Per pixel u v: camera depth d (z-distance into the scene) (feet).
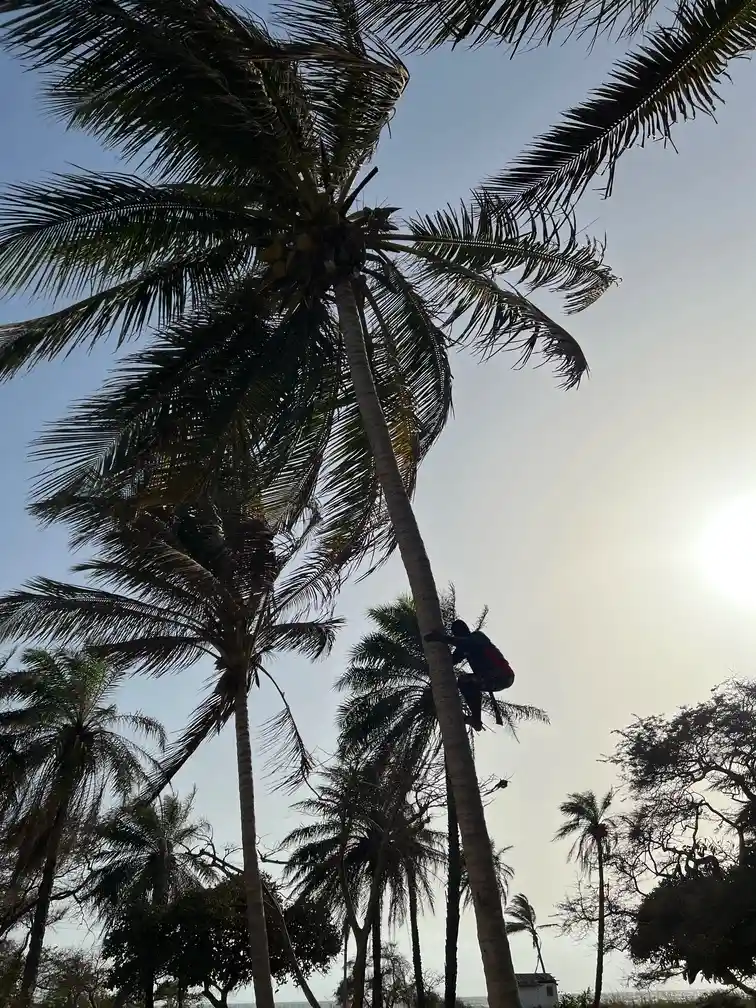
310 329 35.55
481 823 23.65
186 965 92.43
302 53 24.97
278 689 58.18
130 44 28.84
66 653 79.25
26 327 33.50
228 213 33.60
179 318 34.45
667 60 24.39
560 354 33.42
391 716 87.76
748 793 81.71
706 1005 102.42
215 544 53.98
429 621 26.27
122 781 80.94
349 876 93.97
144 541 48.88
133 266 34.22
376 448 29.37
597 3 23.95
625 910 89.30
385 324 36.42
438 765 72.64
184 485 34.35
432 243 35.32
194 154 32.07
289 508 44.88
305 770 57.06
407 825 72.95
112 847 101.65
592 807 128.57
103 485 33.65
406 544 27.58
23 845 73.46
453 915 80.89
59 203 31.99
